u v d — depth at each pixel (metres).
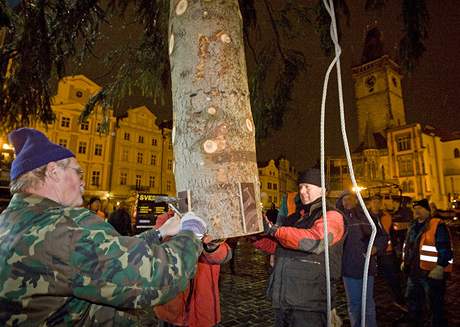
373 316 3.44
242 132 1.31
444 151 48.47
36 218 1.00
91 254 0.94
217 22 1.38
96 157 31.98
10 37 3.22
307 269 2.16
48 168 1.15
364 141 55.56
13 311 0.90
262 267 8.85
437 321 3.70
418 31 3.00
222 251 2.04
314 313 2.12
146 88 4.28
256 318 4.44
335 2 3.53
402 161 43.69
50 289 0.91
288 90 4.66
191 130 1.28
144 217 10.38
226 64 1.34
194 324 2.44
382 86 55.84
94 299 0.93
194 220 1.16
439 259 3.70
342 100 0.84
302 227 2.31
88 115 4.23
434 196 42.84
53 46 3.47
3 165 8.69
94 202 7.32
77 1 3.46
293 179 63.25
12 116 3.35
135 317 1.22
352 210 3.83
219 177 1.22
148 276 0.95
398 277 5.00
